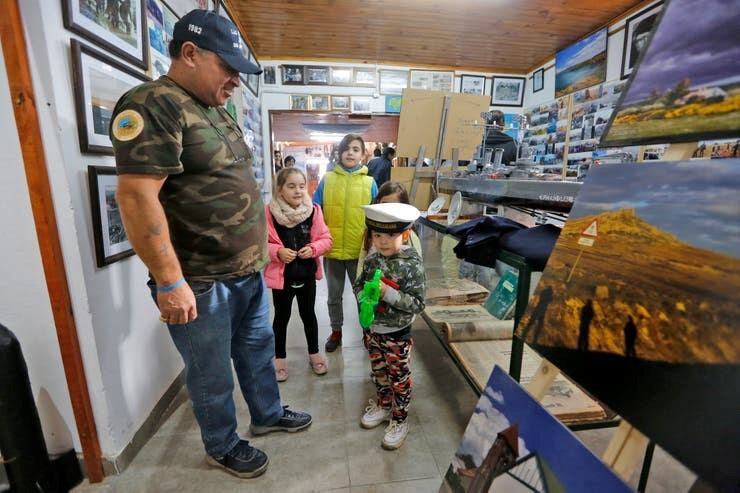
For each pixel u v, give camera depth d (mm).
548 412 617
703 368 435
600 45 3473
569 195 1178
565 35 3707
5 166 1045
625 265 574
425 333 2424
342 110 4594
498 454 695
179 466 1342
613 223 617
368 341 1503
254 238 1178
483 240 1308
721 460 393
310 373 1957
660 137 587
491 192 1684
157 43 1623
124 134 857
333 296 2162
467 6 3100
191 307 1008
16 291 1128
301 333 2443
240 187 1104
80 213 1132
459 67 4680
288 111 4539
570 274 670
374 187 2127
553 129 4215
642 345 514
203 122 1001
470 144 2518
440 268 2188
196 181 1012
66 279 1136
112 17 1267
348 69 4523
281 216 1728
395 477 1294
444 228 1845
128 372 1383
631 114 654
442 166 2646
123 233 1332
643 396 493
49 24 1005
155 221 895
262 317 1400
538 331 695
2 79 996
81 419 1213
